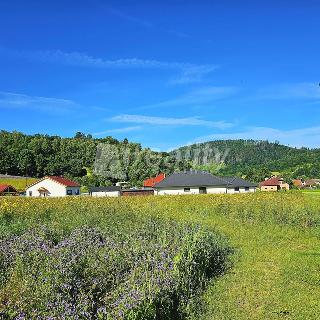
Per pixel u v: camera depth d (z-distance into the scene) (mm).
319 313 9758
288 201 35219
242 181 71500
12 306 7312
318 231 22672
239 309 10055
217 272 13492
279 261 15203
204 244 13812
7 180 100938
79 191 84250
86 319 7324
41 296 7836
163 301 8641
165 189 64125
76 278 9219
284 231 22656
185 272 10711
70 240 12305
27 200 34812
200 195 46188
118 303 7629
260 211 27438
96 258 10469
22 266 9469
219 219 26531
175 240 13156
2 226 16312
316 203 34250
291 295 11164
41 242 12312
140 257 10781
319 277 12883
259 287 11898
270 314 9719
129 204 33594
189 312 9414
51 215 22344
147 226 17031
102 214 21703
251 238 20125
